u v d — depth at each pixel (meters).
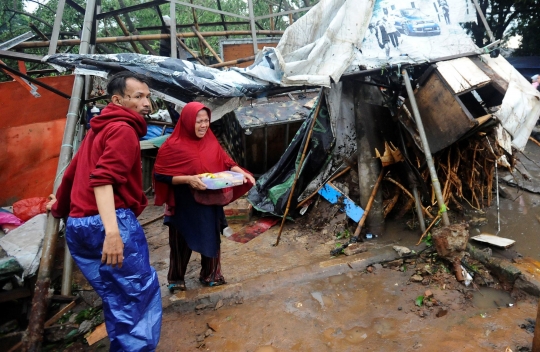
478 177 4.52
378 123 4.35
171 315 3.00
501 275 3.10
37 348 2.77
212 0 12.72
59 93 4.13
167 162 2.81
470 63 3.86
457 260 3.18
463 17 4.27
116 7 11.23
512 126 3.56
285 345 2.60
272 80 3.77
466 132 3.53
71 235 2.01
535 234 3.81
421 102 3.95
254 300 3.11
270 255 3.94
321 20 4.14
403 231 4.04
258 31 8.14
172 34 5.22
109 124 1.98
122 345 2.04
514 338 2.45
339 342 2.59
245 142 6.01
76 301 3.26
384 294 3.06
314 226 4.43
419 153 4.05
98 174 1.85
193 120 2.72
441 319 2.71
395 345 2.51
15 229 3.74
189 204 2.89
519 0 10.16
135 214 2.19
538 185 5.00
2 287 3.20
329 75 3.74
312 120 4.53
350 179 4.49
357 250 3.69
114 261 1.90
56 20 4.14
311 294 3.13
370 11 4.05
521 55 11.95
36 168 5.27
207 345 2.66
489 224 4.09
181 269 3.16
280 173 5.11
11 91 5.00
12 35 9.94
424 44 4.00
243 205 4.96
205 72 3.74
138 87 2.11
